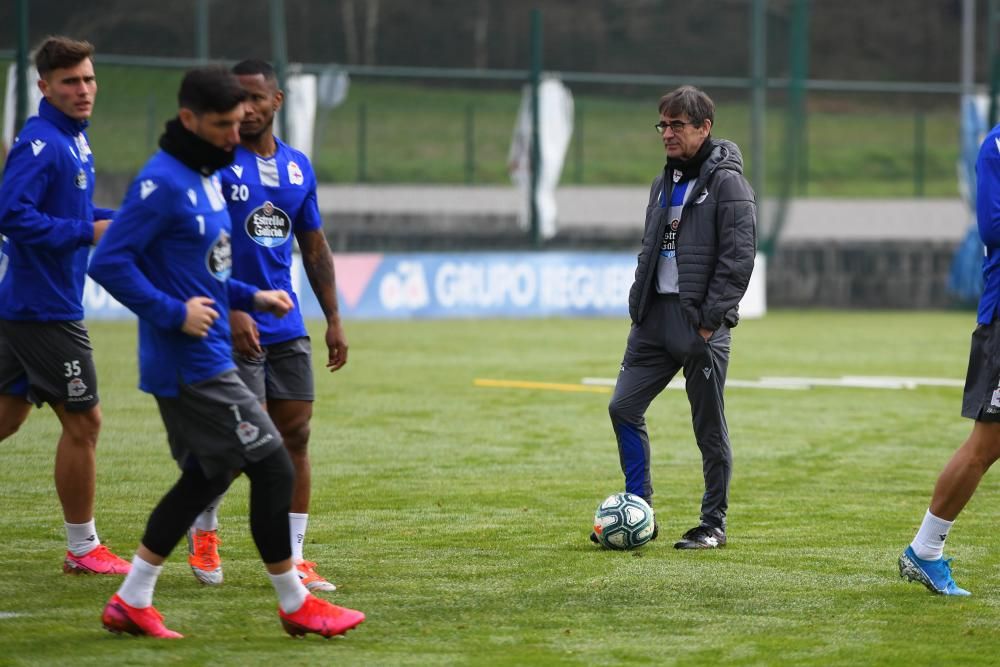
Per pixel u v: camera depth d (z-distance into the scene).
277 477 16.20
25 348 19.69
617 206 104.94
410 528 23.75
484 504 26.11
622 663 15.39
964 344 62.22
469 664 15.32
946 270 85.50
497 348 58.09
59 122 19.69
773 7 114.31
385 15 131.25
